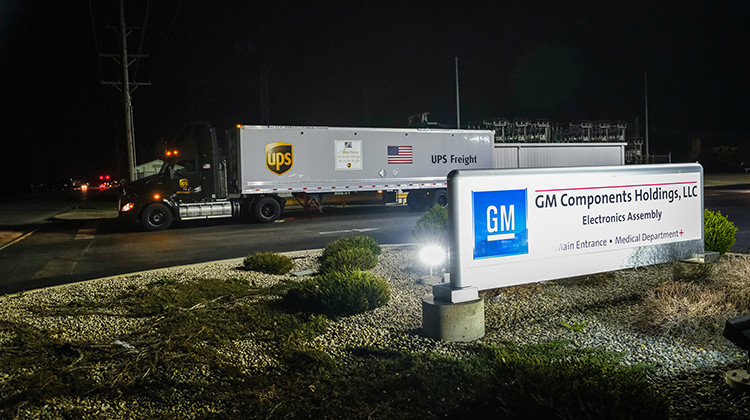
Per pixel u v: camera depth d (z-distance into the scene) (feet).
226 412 13.48
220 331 19.74
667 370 15.06
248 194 69.21
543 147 97.14
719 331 17.40
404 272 30.14
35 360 16.83
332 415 13.15
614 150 104.27
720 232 27.86
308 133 72.54
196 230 63.62
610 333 18.28
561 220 21.49
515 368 13.52
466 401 13.44
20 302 25.13
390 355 17.11
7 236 62.90
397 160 78.33
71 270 38.24
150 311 22.41
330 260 30.53
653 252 23.93
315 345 18.21
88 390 14.70
